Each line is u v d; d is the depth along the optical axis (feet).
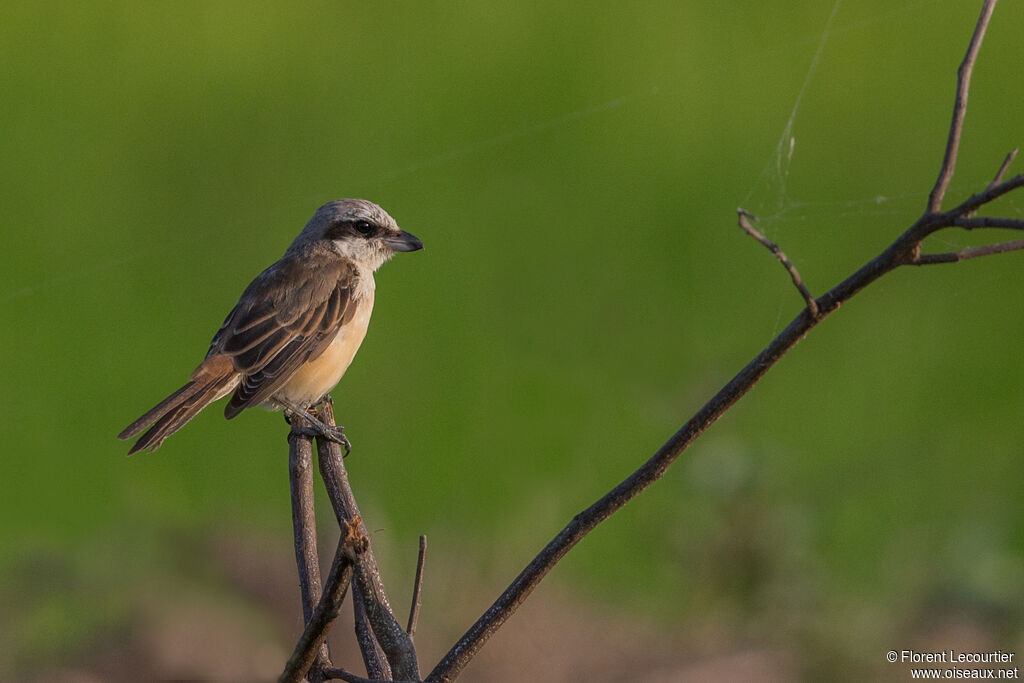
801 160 56.80
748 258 50.93
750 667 27.40
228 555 30.96
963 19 68.90
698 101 62.23
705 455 31.73
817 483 35.12
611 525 34.71
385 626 11.82
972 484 36.17
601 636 29.48
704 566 29.81
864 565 31.55
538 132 60.80
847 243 50.88
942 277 50.55
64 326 48.01
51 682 26.22
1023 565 30.37
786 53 67.21
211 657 26.76
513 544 32.68
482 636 11.29
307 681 12.26
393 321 47.29
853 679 27.04
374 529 32.17
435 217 53.88
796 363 44.78
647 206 54.44
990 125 58.44
